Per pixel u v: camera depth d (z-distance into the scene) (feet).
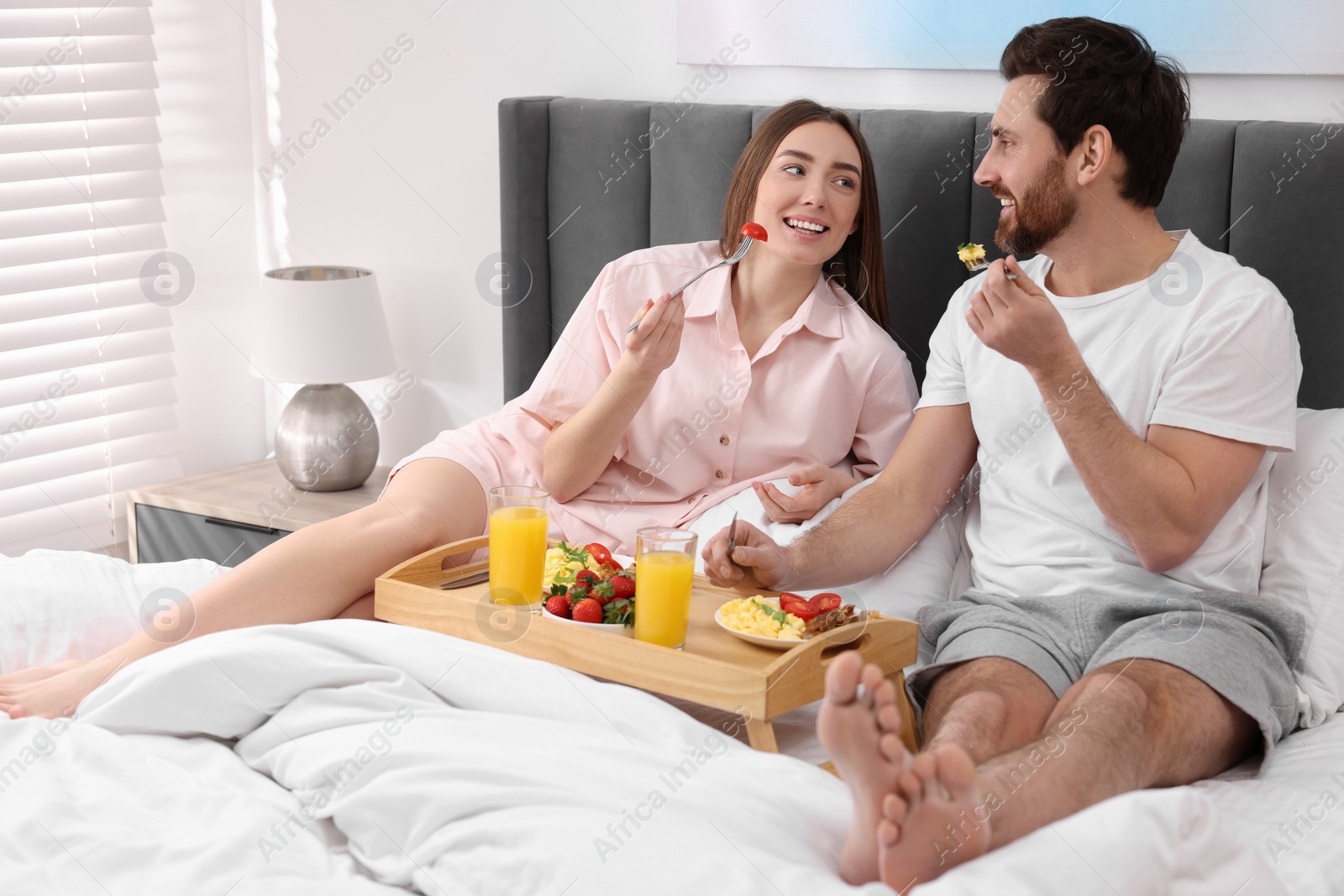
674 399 6.38
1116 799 3.38
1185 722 4.15
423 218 8.95
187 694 4.39
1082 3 6.48
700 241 7.53
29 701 4.73
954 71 6.92
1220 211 6.07
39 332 8.27
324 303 8.13
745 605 4.89
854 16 7.11
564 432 6.24
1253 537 5.11
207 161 9.29
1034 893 3.14
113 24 8.33
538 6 8.18
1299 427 5.41
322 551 5.55
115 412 8.79
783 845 3.60
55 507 8.57
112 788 4.02
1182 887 3.32
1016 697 4.46
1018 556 5.34
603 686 4.53
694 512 6.32
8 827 3.68
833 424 6.39
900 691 4.85
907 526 5.66
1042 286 5.57
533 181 8.00
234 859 3.59
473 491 6.26
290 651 4.51
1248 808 4.08
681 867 3.39
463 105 8.61
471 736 4.12
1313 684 4.83
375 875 3.76
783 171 6.18
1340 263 5.79
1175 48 6.29
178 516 8.34
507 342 8.25
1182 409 4.91
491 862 3.52
